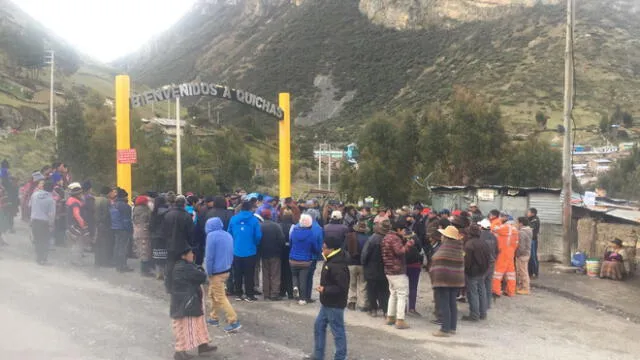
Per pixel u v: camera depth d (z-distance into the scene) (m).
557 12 145.88
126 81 19.16
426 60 163.75
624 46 120.31
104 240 13.02
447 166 36.78
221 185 52.91
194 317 7.46
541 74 116.19
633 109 95.44
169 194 12.30
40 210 12.60
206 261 8.95
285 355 8.05
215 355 7.74
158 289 11.50
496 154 35.59
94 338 8.02
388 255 10.04
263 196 14.38
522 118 95.75
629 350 9.35
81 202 13.37
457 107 35.66
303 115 163.38
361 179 39.69
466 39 161.62
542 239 19.22
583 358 8.69
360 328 9.89
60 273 12.01
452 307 9.63
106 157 34.56
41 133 56.72
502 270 12.93
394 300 10.13
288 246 12.05
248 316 10.20
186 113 117.31
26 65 85.00
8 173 16.38
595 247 17.44
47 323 8.51
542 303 12.60
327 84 177.12
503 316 11.30
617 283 14.90
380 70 171.50
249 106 22.53
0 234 14.20
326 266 7.71
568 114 17.22
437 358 8.30
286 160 23.64
